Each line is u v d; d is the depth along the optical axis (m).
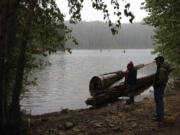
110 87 11.43
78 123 6.14
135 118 6.25
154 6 10.73
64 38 6.63
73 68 43.41
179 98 8.75
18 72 4.90
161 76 5.57
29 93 17.30
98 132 5.26
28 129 5.29
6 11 3.02
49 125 6.12
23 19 5.62
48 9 6.21
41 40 6.60
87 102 10.60
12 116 4.68
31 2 5.09
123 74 11.66
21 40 4.98
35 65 7.22
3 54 3.72
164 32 11.54
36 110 11.85
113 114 7.00
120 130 5.28
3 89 4.20
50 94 16.95
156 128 5.24
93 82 11.04
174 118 5.86
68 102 14.08
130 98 8.65
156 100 5.85
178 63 13.34
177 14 9.92
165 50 12.52
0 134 4.24
